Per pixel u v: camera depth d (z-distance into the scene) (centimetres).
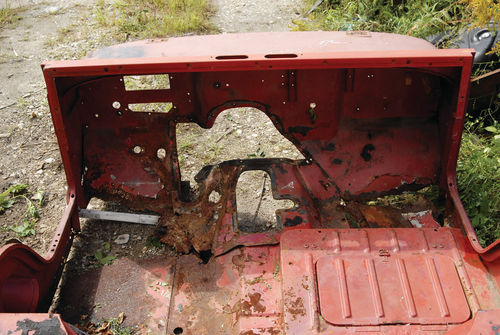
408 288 268
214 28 665
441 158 345
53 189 424
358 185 353
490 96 448
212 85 340
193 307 307
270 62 284
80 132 350
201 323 298
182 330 296
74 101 336
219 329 294
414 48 333
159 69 288
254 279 296
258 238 329
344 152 354
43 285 295
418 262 281
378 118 349
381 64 284
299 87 337
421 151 349
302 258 284
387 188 353
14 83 560
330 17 614
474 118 475
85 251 358
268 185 421
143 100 344
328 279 273
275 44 339
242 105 347
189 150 458
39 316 222
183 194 401
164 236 354
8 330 216
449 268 278
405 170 351
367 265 279
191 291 316
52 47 626
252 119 500
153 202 363
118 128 355
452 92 318
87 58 331
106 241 366
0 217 398
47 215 401
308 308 260
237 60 284
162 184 362
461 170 400
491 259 271
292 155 452
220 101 346
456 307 259
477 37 462
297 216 340
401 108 344
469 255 284
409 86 334
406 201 385
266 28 665
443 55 282
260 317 275
